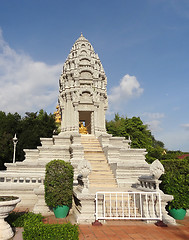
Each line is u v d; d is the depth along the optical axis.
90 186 12.40
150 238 6.32
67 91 20.31
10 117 30.47
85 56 21.41
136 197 9.37
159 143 55.59
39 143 26.89
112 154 15.37
